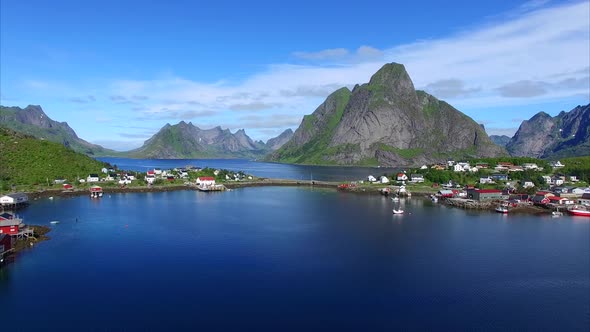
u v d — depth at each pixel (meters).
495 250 73.69
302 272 60.09
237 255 68.56
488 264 65.19
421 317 46.25
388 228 92.44
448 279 58.12
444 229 92.06
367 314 46.72
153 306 48.31
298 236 83.00
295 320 45.09
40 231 83.81
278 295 51.56
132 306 48.34
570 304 50.50
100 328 43.34
